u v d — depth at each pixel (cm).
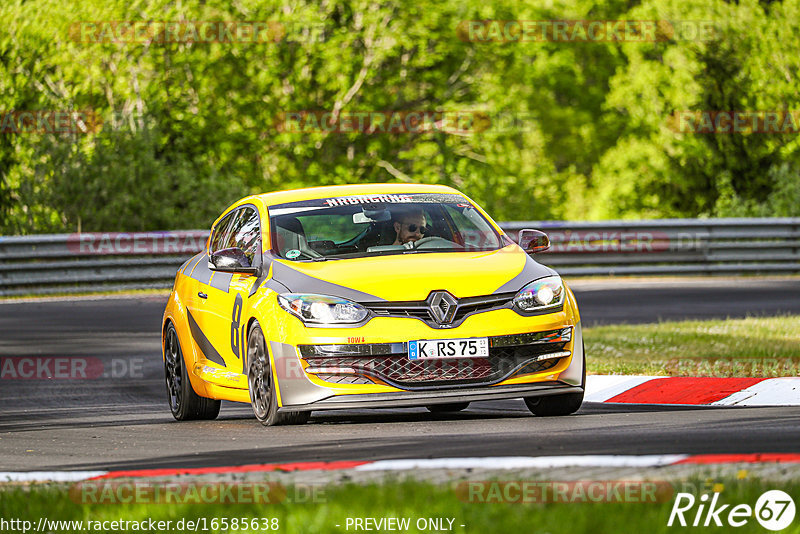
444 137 12556
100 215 9194
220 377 3067
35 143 9388
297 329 2720
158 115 10600
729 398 3172
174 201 9619
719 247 8362
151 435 2862
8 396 3888
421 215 3103
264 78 11575
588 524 1537
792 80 11556
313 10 11569
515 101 12544
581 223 8219
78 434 2956
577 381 2794
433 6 12038
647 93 12988
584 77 16050
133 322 5903
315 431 2684
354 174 12444
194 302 3272
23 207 9400
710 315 5756
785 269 8431
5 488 2069
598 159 15400
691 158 12319
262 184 11850
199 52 11206
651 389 3347
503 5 12812
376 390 2673
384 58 12206
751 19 11750
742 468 1894
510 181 12300
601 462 1995
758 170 11644
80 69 10550
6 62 10175
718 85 11781
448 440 2427
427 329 2686
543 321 2753
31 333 5522
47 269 7381
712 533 1495
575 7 14725
